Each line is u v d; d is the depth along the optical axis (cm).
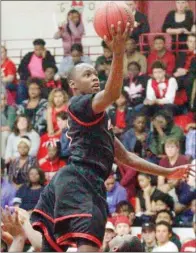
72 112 730
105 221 715
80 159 725
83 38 2225
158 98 1816
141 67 1927
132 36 2025
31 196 1546
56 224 709
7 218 748
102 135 730
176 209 1529
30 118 1852
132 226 1501
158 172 793
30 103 1877
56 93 1795
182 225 1505
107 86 696
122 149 783
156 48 1961
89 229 698
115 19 699
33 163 1681
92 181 720
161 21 2161
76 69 748
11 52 2297
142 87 1838
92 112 718
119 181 1605
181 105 1844
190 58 1944
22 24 2302
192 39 1956
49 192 725
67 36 2139
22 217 753
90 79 743
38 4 2291
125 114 1772
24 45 2302
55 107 1795
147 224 1391
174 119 1809
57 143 1706
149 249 1382
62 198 712
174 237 1384
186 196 1531
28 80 1903
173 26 2031
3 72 1991
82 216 703
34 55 2039
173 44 2003
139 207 1549
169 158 1608
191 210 1523
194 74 1866
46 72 1988
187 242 1380
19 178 1647
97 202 716
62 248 720
